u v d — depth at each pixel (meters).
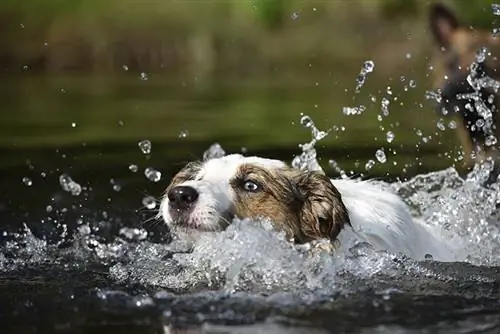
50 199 11.12
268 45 26.59
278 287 7.05
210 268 7.67
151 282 7.36
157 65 26.28
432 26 13.78
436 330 5.91
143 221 10.05
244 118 17.17
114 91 21.94
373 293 6.83
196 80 24.14
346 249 7.71
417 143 14.11
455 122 12.96
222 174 7.93
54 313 6.41
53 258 8.38
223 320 6.14
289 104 18.92
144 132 15.94
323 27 26.72
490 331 5.89
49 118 17.77
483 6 22.14
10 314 6.39
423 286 7.08
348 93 20.42
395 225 8.07
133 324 6.10
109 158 13.60
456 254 8.51
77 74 25.58
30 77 24.95
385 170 12.14
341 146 13.98
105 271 7.80
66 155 13.91
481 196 9.70
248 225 7.70
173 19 27.42
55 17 26.89
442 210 9.48
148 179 12.14
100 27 26.77
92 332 5.94
